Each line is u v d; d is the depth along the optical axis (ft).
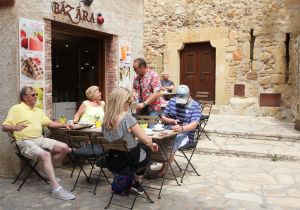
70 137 13.93
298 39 26.81
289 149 19.74
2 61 15.08
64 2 16.78
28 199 12.84
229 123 27.45
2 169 15.64
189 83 36.42
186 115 15.51
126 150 11.43
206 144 21.17
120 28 21.07
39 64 15.67
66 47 23.38
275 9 31.42
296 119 24.29
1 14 14.92
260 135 22.58
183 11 35.68
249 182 14.92
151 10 37.52
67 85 23.91
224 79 33.81
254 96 32.78
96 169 17.02
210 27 34.35
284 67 31.48
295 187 14.25
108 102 11.80
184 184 14.58
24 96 14.26
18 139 14.03
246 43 32.73
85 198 12.95
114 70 20.86
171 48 36.58
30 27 15.15
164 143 13.87
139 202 12.47
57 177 15.60
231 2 33.17
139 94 17.13
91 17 18.51
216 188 14.08
